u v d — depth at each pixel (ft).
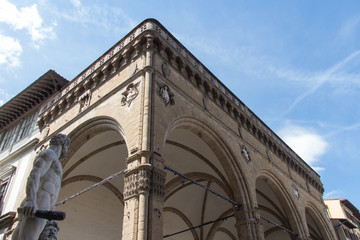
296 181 102.06
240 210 66.85
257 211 68.44
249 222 65.16
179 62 68.49
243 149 77.51
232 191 74.08
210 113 70.03
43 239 21.40
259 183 94.48
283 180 92.07
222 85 84.07
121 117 57.11
